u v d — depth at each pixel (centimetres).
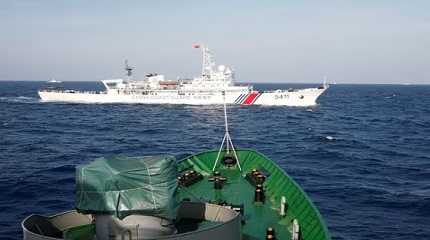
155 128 9006
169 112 12562
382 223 2939
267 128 9169
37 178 4059
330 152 6016
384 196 3609
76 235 1256
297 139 7512
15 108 13662
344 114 13162
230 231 1139
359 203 3409
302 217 1803
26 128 8612
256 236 1683
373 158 5603
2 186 3725
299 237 1652
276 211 1955
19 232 2650
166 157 1182
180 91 14100
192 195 2181
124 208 1078
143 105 14500
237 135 7988
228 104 14000
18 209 3119
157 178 1107
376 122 10988
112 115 11750
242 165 2812
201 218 1380
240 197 2178
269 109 13700
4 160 5050
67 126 9144
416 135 8388
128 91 14762
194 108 13625
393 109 15788
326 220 2981
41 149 5978
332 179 4256
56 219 1255
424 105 18538
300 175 4422
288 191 2109
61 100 15650
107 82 15112
